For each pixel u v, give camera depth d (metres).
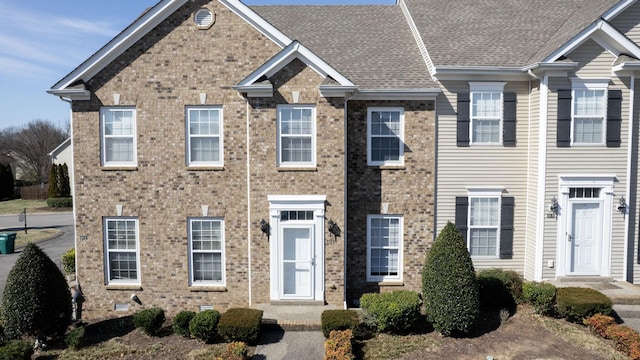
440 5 19.08
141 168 13.92
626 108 14.37
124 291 14.15
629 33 14.84
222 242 14.07
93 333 12.68
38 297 11.66
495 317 12.77
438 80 15.02
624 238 14.64
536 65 13.88
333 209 13.55
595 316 11.80
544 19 17.50
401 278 14.94
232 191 13.90
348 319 11.63
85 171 13.96
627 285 14.17
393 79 14.87
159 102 13.75
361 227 14.73
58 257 22.95
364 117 14.55
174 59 13.63
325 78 13.23
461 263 11.77
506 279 13.31
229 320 11.51
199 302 14.12
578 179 14.45
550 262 14.62
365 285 14.84
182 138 13.80
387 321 11.66
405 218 14.79
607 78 14.19
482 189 15.27
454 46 15.87
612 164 14.50
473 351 10.96
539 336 11.63
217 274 14.22
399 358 10.67
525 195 15.41
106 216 14.05
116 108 13.85
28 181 66.06
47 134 70.19
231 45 13.57
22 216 30.30
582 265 14.73
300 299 13.66
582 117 14.37
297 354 10.93
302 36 17.72
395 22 19.11
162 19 13.55
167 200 13.97
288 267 13.71
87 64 13.45
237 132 13.77
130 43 13.59
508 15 17.95
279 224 13.55
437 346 11.24
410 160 14.72
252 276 13.72
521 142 15.28
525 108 15.20
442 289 11.66
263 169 13.47
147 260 14.09
